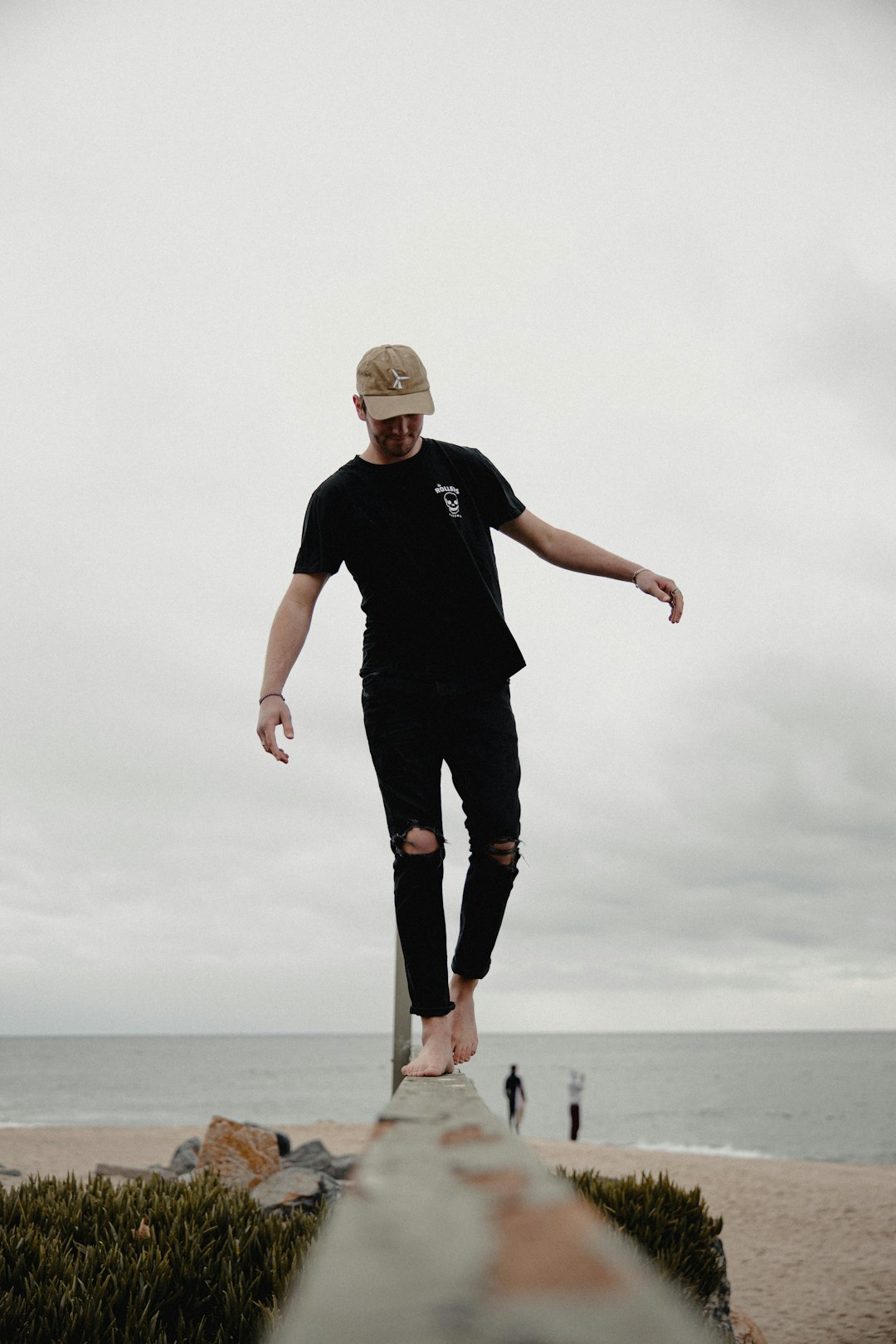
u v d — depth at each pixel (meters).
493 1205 0.66
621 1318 0.46
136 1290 3.91
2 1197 5.09
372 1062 148.25
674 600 3.38
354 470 3.24
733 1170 15.95
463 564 3.17
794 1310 8.84
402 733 3.12
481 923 3.14
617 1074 117.12
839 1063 142.50
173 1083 96.00
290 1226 4.81
